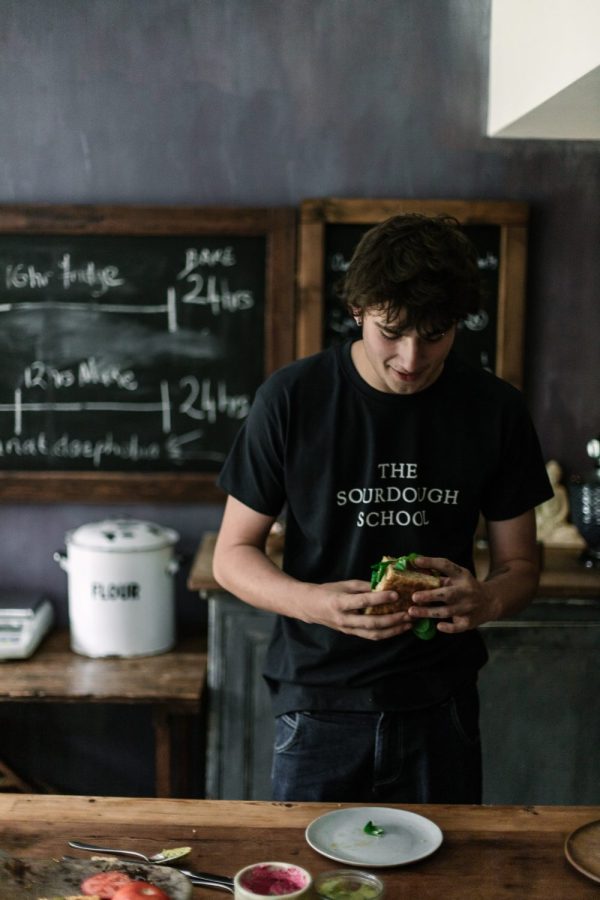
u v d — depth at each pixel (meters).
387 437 1.82
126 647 2.95
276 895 1.20
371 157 3.06
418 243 1.58
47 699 2.66
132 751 3.23
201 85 3.03
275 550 2.84
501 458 1.86
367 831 1.46
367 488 1.82
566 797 2.79
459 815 1.54
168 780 2.75
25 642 2.89
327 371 1.84
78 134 3.04
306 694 1.85
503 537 1.94
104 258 3.08
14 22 3.00
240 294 3.09
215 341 3.11
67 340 3.10
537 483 1.91
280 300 3.06
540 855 1.41
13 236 3.07
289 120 3.04
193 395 3.12
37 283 3.08
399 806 1.56
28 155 3.05
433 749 1.83
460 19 3.02
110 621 2.93
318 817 1.52
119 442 3.13
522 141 3.06
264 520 1.91
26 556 3.18
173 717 2.90
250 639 2.74
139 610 2.94
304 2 3.01
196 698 2.67
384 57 3.03
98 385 3.12
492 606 1.78
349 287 1.66
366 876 1.26
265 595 1.79
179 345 3.11
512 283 3.06
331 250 3.06
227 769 2.79
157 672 2.84
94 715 3.22
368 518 1.83
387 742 1.82
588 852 1.40
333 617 1.70
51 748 3.22
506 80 2.84
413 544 1.83
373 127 3.05
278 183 3.07
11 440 3.13
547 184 3.08
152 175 3.06
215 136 3.05
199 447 3.14
